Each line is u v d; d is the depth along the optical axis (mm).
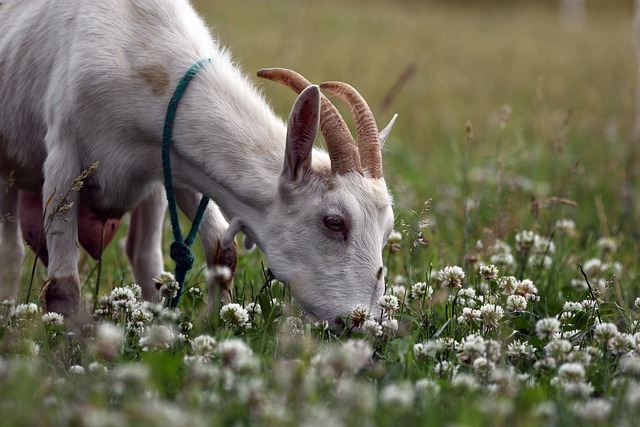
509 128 24531
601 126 24047
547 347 7527
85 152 9031
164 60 8969
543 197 15305
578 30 53656
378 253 8148
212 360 7105
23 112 9531
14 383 5730
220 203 8836
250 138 8672
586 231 13852
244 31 42469
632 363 6832
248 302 9633
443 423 5902
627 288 10875
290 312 8289
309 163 8180
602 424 5863
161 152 9023
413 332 8281
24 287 10781
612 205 15594
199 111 8773
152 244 10180
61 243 8992
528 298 9117
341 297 8062
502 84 32719
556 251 11398
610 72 35406
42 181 9922
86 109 8883
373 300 8062
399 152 21531
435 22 55188
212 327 8539
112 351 6555
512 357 7809
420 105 28047
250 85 9234
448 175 19250
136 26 9070
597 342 8078
